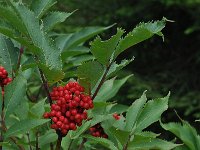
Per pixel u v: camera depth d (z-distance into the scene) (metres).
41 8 0.56
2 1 0.55
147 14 2.49
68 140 0.58
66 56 0.75
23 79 0.52
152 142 0.54
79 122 0.49
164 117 2.20
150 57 2.53
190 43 2.54
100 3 2.54
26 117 0.58
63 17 0.56
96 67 0.50
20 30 0.50
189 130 0.59
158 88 2.26
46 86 0.50
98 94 0.63
